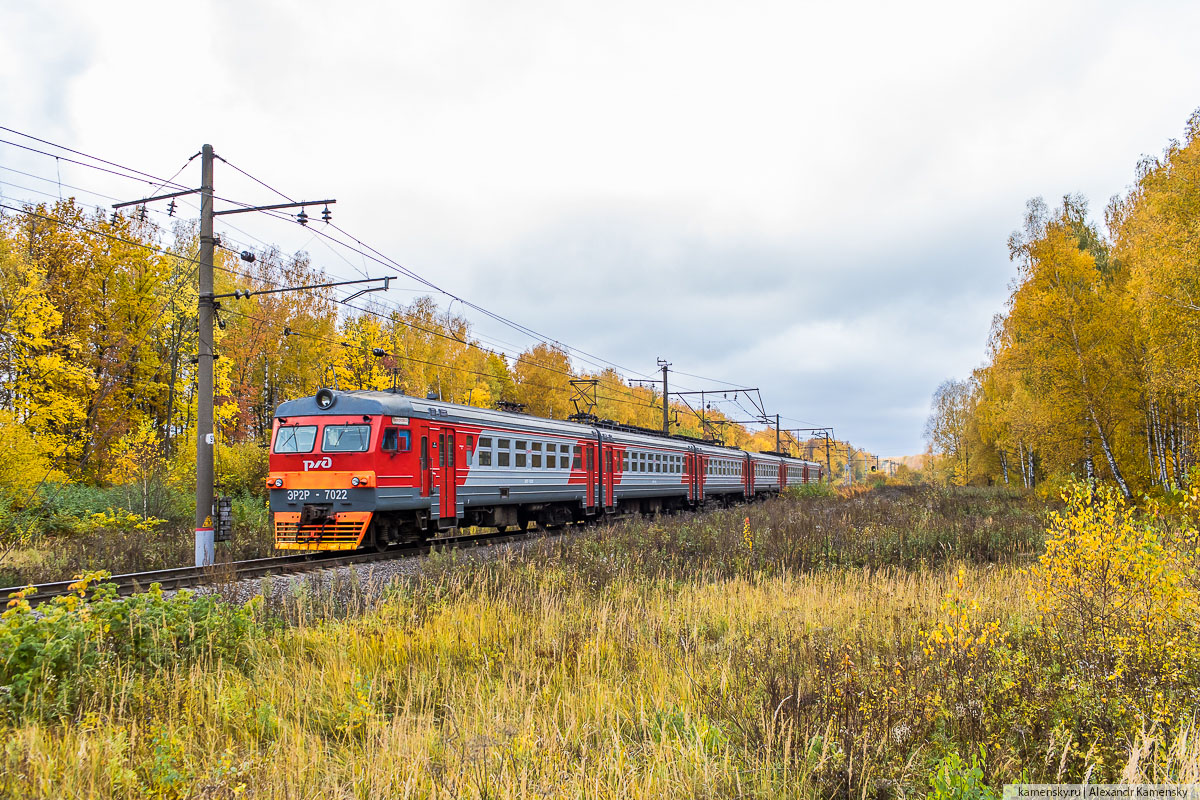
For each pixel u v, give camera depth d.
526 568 11.19
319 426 14.22
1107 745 4.54
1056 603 6.55
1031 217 31.02
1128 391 25.69
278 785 4.30
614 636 7.68
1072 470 29.06
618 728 5.31
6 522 17.05
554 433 20.20
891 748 4.68
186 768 4.47
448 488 15.90
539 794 4.22
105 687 5.55
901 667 5.76
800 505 28.25
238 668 6.64
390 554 14.15
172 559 13.99
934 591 9.27
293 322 36.78
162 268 29.56
